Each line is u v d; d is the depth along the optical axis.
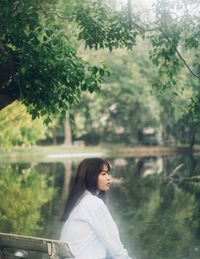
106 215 3.22
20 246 3.57
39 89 5.16
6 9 5.52
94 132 70.12
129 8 6.65
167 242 10.63
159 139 68.81
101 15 6.78
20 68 5.01
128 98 52.56
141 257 9.55
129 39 6.85
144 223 12.91
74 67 5.00
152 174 26.66
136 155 48.69
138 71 50.72
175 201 16.75
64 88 5.26
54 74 5.04
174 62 8.04
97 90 5.21
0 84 5.27
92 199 3.26
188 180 23.11
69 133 59.38
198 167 29.64
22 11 5.63
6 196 17.69
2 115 11.05
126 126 62.03
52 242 3.28
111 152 54.06
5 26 5.46
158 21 7.45
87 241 3.19
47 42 5.21
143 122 57.97
